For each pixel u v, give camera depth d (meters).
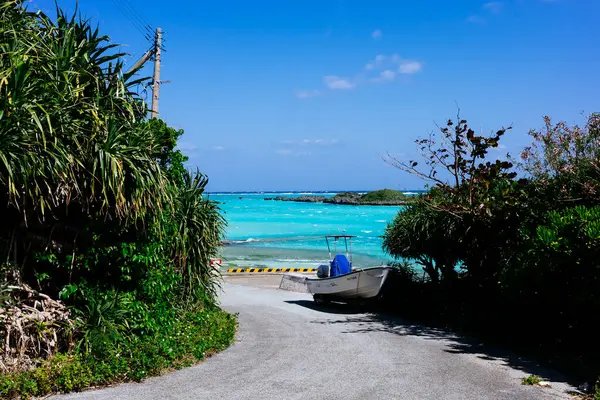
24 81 6.73
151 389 6.96
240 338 10.89
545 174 11.83
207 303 12.02
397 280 15.43
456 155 12.71
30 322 7.08
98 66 8.30
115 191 7.52
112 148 7.59
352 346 10.20
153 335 8.59
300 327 12.55
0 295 6.89
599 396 6.71
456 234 13.48
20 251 7.67
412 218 14.33
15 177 6.59
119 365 7.29
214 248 11.88
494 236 12.66
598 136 11.02
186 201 11.08
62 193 7.19
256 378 7.64
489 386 7.46
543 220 11.05
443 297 13.63
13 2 7.39
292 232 51.41
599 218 8.64
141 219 8.41
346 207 110.06
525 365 8.81
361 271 14.98
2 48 6.90
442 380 7.73
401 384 7.47
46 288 8.04
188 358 8.62
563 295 9.27
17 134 6.61
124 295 8.39
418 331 12.15
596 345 9.24
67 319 7.50
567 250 8.75
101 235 8.33
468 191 13.02
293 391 7.02
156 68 18.41
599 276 8.41
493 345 10.52
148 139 8.52
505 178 12.48
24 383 6.28
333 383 7.45
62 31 8.27
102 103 8.16
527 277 9.61
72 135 7.27
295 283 21.23
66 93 7.39
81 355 7.26
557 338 9.90
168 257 10.54
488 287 12.85
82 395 6.60
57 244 7.89
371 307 16.00
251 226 58.56
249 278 24.53
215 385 7.22
